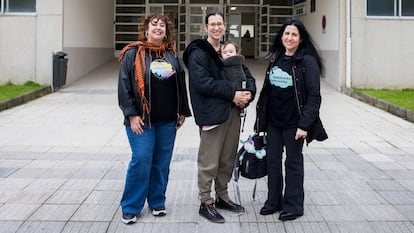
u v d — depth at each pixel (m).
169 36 4.00
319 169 5.67
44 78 13.39
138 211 3.95
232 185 4.99
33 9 13.35
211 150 3.95
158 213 4.06
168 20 3.99
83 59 15.41
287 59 4.00
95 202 4.44
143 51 3.86
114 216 4.08
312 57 3.91
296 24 3.93
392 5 13.16
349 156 6.36
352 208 4.31
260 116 4.14
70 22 14.05
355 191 4.82
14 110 10.05
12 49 13.40
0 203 4.37
